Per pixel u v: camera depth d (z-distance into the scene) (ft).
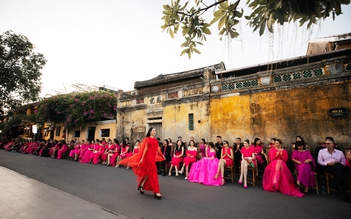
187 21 8.77
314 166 16.67
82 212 11.26
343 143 19.12
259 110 24.47
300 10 5.75
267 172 17.44
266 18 6.05
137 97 39.22
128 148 31.86
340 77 20.13
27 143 58.44
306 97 21.77
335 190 16.16
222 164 19.54
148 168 15.02
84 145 40.50
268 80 24.50
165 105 34.19
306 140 21.02
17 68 42.73
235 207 12.60
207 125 28.43
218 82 28.66
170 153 25.71
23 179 19.57
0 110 48.52
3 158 40.78
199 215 11.28
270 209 12.21
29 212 11.10
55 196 14.25
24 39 43.75
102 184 18.95
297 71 22.85
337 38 27.45
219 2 7.48
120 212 11.75
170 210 12.08
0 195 14.16
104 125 46.14
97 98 47.96
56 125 61.67
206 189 17.28
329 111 20.24
